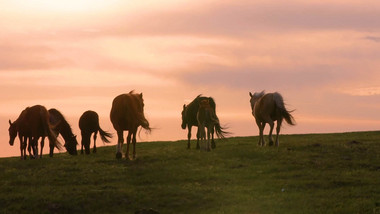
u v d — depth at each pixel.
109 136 26.17
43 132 24.17
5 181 18.83
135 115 21.91
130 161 22.11
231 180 18.67
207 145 24.55
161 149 25.98
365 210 14.66
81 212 15.45
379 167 20.31
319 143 25.30
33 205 15.73
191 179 18.91
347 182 17.89
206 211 15.04
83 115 25.59
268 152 23.08
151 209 14.66
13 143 26.34
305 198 15.99
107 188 17.64
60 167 20.95
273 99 24.28
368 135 30.72
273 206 15.23
